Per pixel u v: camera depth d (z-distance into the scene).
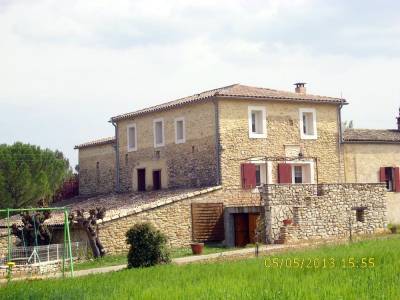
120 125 40.91
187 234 30.69
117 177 40.81
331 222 31.34
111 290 14.96
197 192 31.25
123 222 29.05
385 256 18.69
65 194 49.44
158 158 37.12
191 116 34.69
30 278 20.94
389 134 39.50
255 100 33.84
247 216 32.25
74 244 28.06
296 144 34.94
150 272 18.67
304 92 38.28
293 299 12.30
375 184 33.38
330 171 35.84
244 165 33.06
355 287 13.28
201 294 13.47
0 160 48.88
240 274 16.52
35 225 28.95
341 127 36.72
